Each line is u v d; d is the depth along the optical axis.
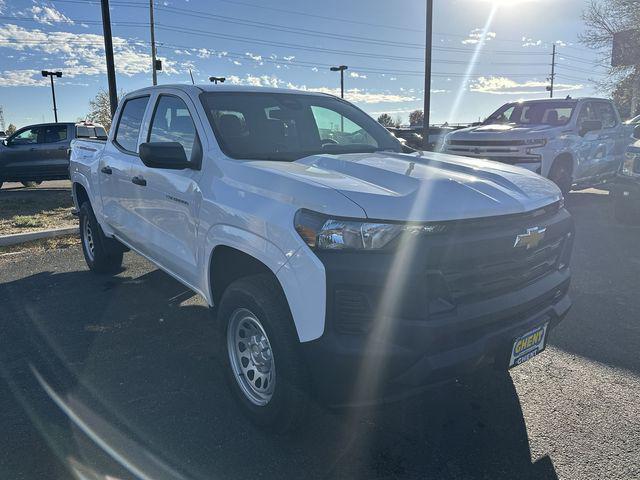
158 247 3.94
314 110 4.15
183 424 2.98
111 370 3.62
